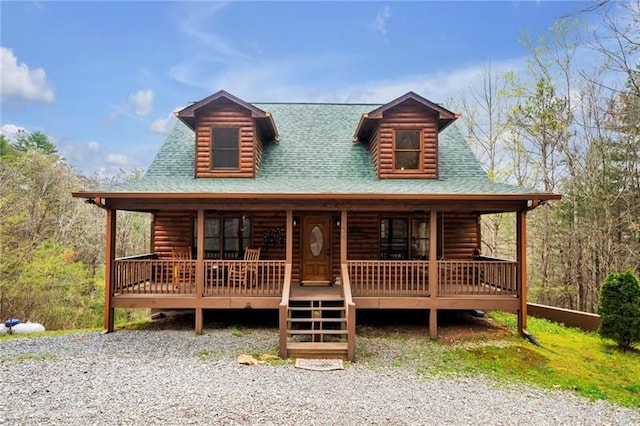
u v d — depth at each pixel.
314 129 13.67
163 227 11.86
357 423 5.12
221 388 6.20
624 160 16.34
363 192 9.29
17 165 21.14
